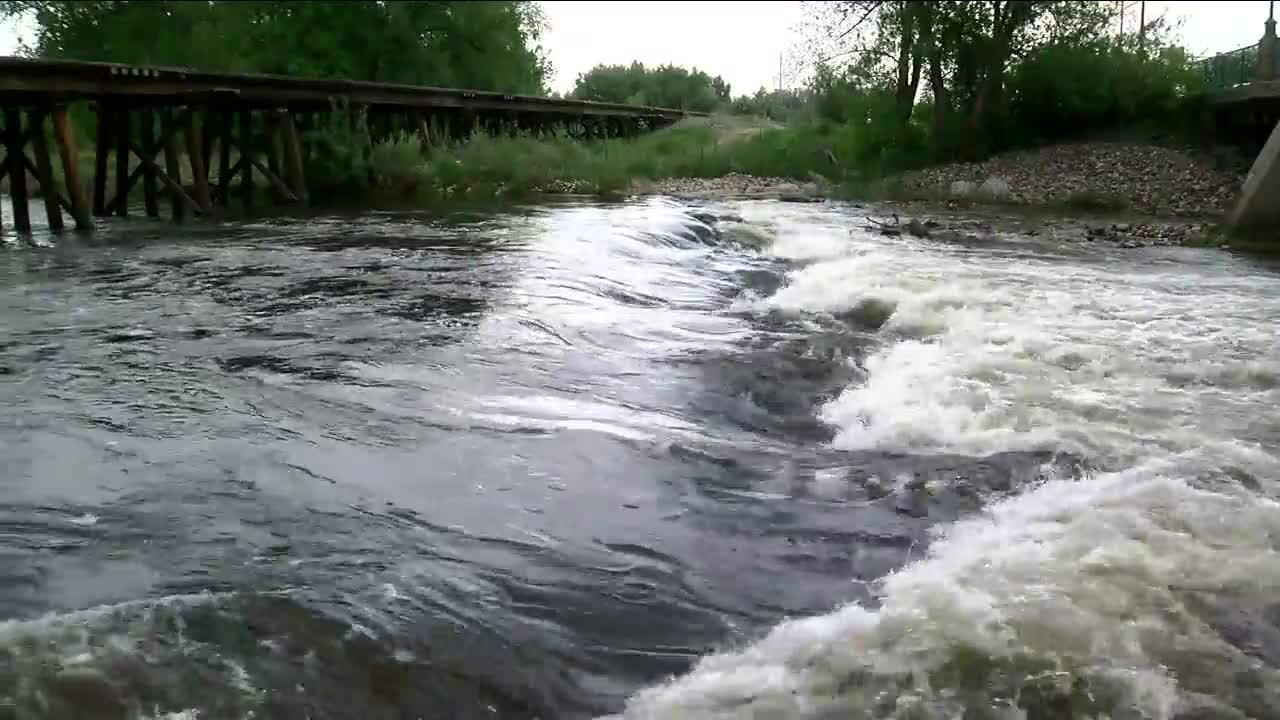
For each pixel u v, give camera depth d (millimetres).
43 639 3309
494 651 3451
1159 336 7789
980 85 27953
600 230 14148
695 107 70000
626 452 5320
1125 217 18875
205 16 32719
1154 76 26672
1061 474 5016
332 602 3668
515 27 38812
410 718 3113
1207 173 21562
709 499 4789
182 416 5648
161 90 16562
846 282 10117
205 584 3783
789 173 28125
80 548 4066
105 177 18812
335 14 32938
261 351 7016
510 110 30047
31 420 5535
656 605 3799
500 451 5250
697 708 3137
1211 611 3611
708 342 7766
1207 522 4312
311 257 11500
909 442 5629
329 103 22156
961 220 17938
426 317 8102
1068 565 3926
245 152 20500
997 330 7941
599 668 3393
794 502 4773
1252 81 24297
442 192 22562
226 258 11500
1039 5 27203
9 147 14812
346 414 5730
